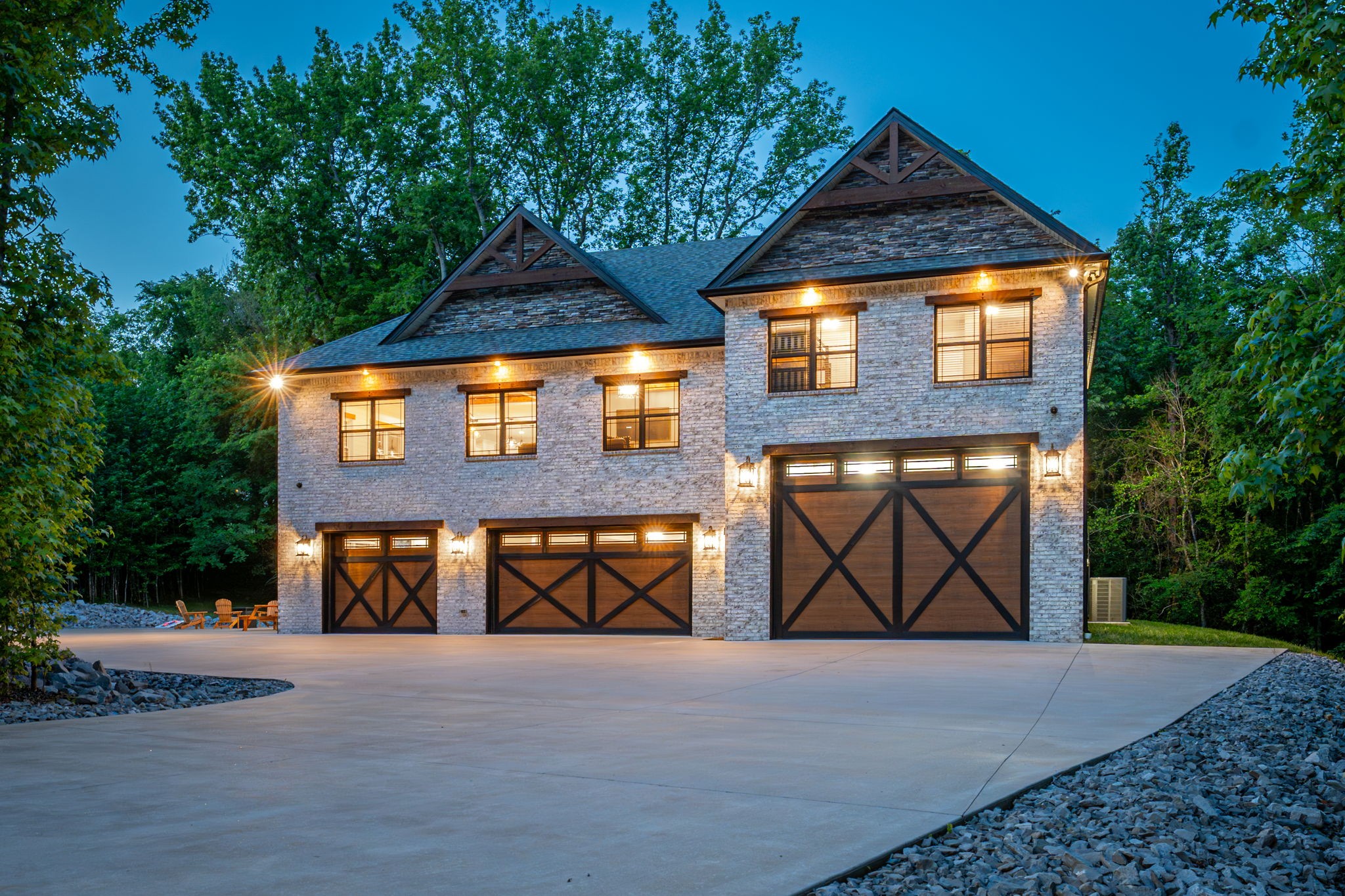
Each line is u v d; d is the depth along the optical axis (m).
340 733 9.11
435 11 44.03
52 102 11.73
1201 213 38.53
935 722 9.51
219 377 43.06
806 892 4.52
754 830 5.54
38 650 11.76
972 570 19.89
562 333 25.17
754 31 46.06
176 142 42.25
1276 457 7.06
